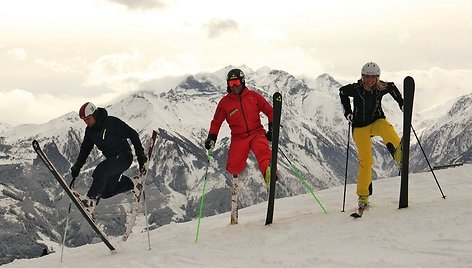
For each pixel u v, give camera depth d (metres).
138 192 8.31
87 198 7.79
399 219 7.31
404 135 7.80
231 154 8.93
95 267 7.19
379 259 5.62
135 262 7.06
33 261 8.88
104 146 8.09
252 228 8.41
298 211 9.52
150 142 8.34
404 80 7.68
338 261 5.72
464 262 5.09
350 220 7.77
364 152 8.05
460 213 7.03
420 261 5.36
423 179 11.08
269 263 6.06
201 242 7.92
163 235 9.21
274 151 8.37
